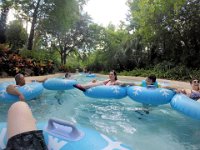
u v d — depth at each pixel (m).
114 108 5.23
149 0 17.05
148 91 4.93
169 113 4.78
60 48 32.44
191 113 3.84
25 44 21.41
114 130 3.79
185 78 15.16
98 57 33.38
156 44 20.62
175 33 17.64
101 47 33.16
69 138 1.75
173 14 16.17
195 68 16.58
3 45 13.00
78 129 1.92
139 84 5.88
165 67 18.58
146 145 3.15
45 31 21.25
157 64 20.30
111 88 5.38
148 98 4.85
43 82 6.89
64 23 19.89
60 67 24.38
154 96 4.82
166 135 3.55
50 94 6.79
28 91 4.99
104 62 30.98
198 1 15.59
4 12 18.59
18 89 4.93
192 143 3.24
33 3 18.83
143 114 4.77
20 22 21.42
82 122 4.20
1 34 18.56
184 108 4.02
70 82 6.77
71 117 4.52
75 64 42.19
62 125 1.93
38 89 5.33
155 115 4.70
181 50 18.84
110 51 30.30
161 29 17.41
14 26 20.77
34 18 19.12
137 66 23.86
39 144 1.34
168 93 4.88
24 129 1.36
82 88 5.68
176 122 4.24
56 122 1.88
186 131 3.76
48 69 18.33
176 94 4.78
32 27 19.22
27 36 22.23
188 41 17.69
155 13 16.61
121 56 25.88
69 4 19.53
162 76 17.12
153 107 5.14
